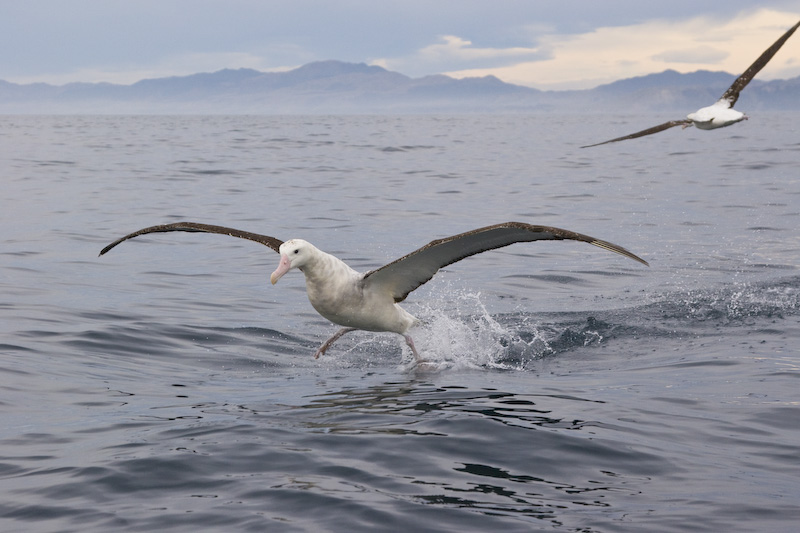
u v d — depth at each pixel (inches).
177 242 751.7
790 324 431.5
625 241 758.5
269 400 305.0
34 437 252.1
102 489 210.8
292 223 865.5
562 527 189.6
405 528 188.4
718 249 706.2
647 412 283.4
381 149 2224.4
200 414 281.7
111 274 593.9
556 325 449.4
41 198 1053.8
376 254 688.4
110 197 1077.1
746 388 312.8
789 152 1913.1
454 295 540.1
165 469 224.1
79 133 3221.0
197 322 447.8
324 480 217.2
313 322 469.1
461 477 220.4
